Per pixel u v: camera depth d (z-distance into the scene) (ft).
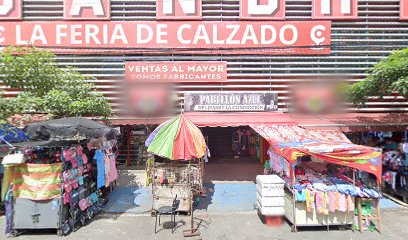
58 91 25.54
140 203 27.73
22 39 33.68
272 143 23.94
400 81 22.47
